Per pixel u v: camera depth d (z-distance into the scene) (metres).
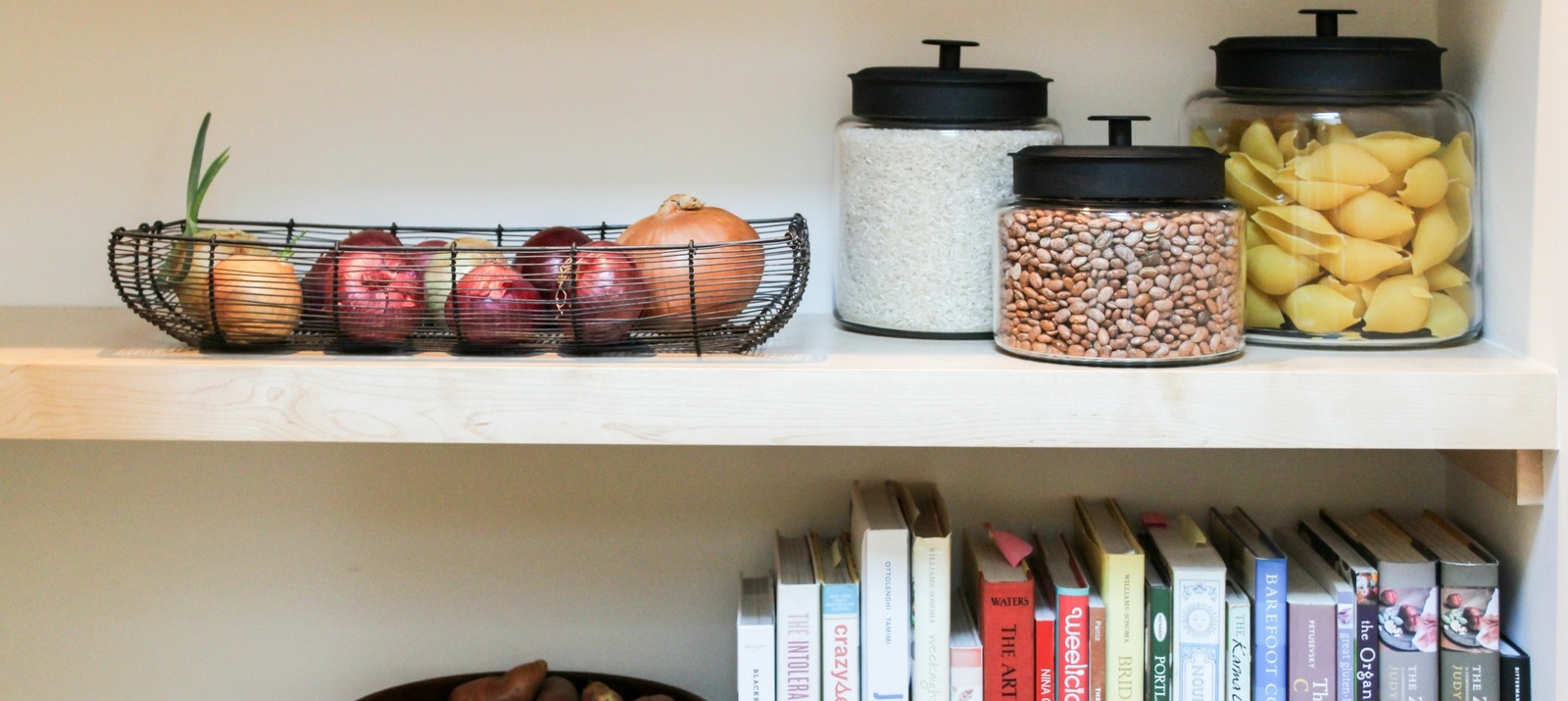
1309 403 0.77
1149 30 1.01
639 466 1.07
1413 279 0.85
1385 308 0.85
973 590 0.97
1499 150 0.87
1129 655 0.90
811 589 0.90
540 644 1.09
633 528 1.07
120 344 0.86
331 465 1.07
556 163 1.03
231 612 1.08
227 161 1.03
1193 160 0.77
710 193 1.04
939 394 0.77
